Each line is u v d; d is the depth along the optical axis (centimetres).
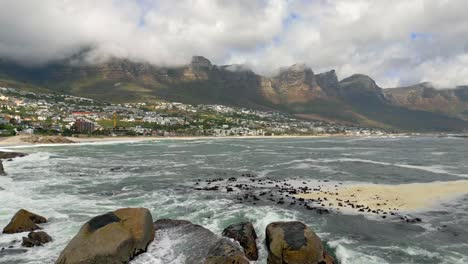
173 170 5947
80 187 4184
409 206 3328
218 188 4234
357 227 2669
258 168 6297
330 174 5538
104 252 1700
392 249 2238
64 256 1714
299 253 1839
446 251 2222
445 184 4488
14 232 2333
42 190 3912
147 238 1967
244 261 1697
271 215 2878
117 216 2014
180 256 1842
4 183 4297
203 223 2680
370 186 4366
